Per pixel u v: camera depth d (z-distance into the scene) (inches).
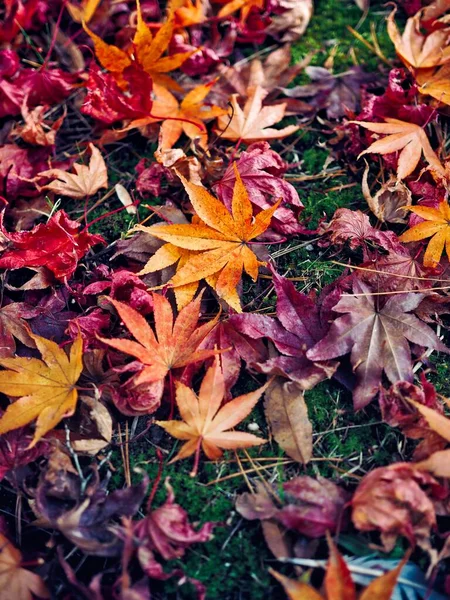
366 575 13.9
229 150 18.5
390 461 15.5
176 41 19.6
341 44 20.7
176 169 17.2
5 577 14.0
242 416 14.9
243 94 19.5
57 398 15.1
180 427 14.8
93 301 17.0
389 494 13.9
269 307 17.1
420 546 13.9
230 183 17.1
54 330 16.7
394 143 17.5
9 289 17.0
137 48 17.8
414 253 16.9
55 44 20.5
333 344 15.4
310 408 16.1
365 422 16.0
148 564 13.8
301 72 20.2
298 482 14.6
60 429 15.6
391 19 18.7
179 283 15.7
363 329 15.6
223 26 20.7
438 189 17.3
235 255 16.1
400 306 16.0
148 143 19.4
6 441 15.4
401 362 15.5
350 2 21.1
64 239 16.8
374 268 16.4
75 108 20.0
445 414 16.0
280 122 19.5
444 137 18.8
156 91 19.0
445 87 18.2
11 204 18.5
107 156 19.3
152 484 15.5
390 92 18.2
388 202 17.6
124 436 16.0
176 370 15.8
